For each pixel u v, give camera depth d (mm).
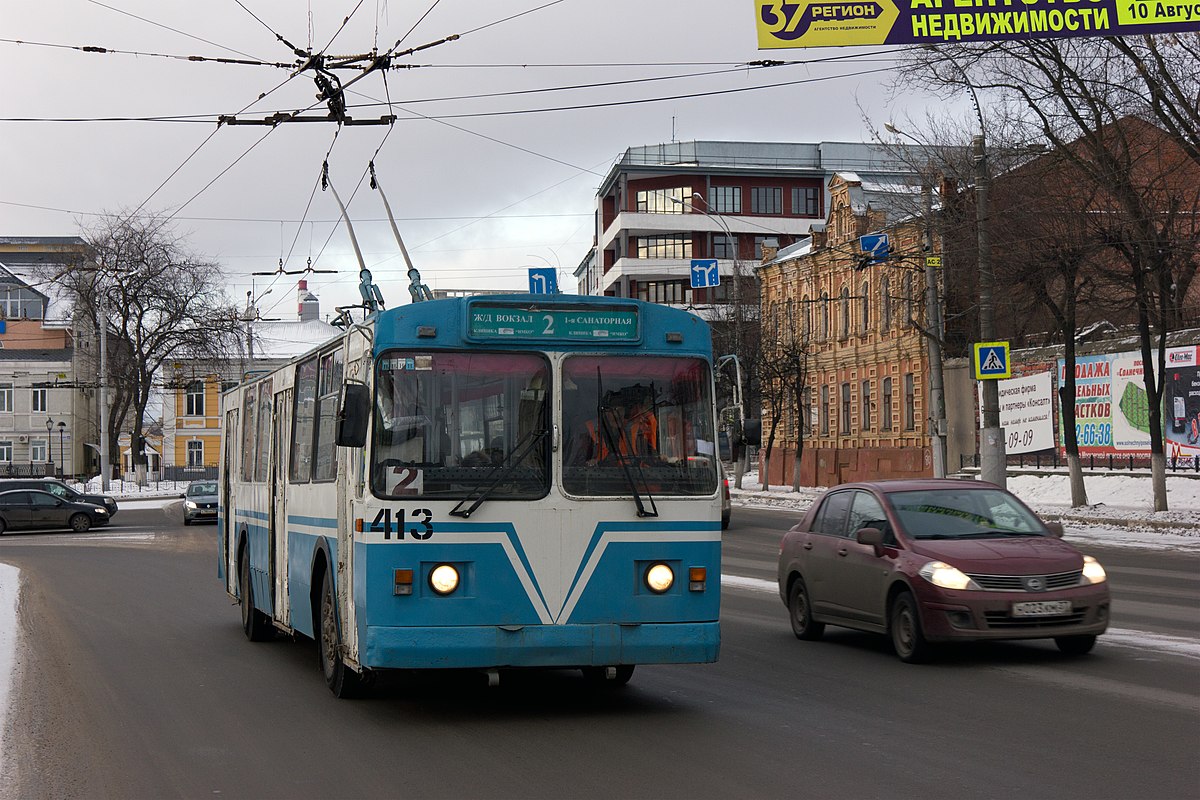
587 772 7473
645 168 92938
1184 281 33188
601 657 9062
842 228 58562
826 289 60688
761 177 93938
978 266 31406
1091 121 30000
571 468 9172
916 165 37156
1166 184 30422
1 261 98750
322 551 10828
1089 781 6988
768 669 11703
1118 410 39875
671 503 9281
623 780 7234
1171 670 10891
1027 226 31312
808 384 62844
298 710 9938
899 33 19641
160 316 68688
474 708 9867
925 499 12742
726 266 90938
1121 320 40688
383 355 9094
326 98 18625
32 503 42375
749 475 71875
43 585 22828
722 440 9977
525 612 8977
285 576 12672
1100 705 9344
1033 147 31000
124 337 67812
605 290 101062
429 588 8875
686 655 9203
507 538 9000
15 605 19188
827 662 12117
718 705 9789
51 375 91250
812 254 61250
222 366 69750
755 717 9227
